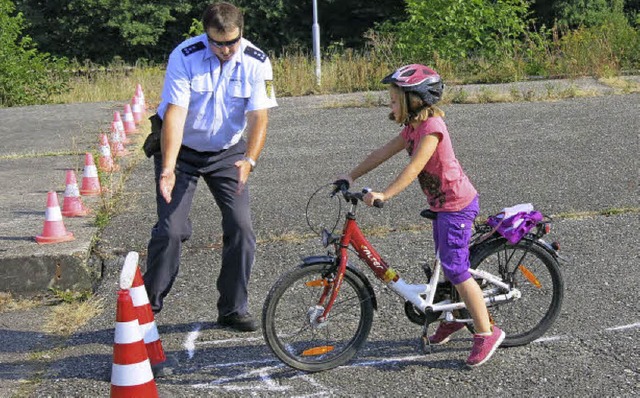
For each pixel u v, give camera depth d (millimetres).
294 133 11672
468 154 9773
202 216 7832
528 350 4930
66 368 4926
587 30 18609
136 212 7969
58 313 5863
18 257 6246
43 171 9945
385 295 5809
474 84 15844
